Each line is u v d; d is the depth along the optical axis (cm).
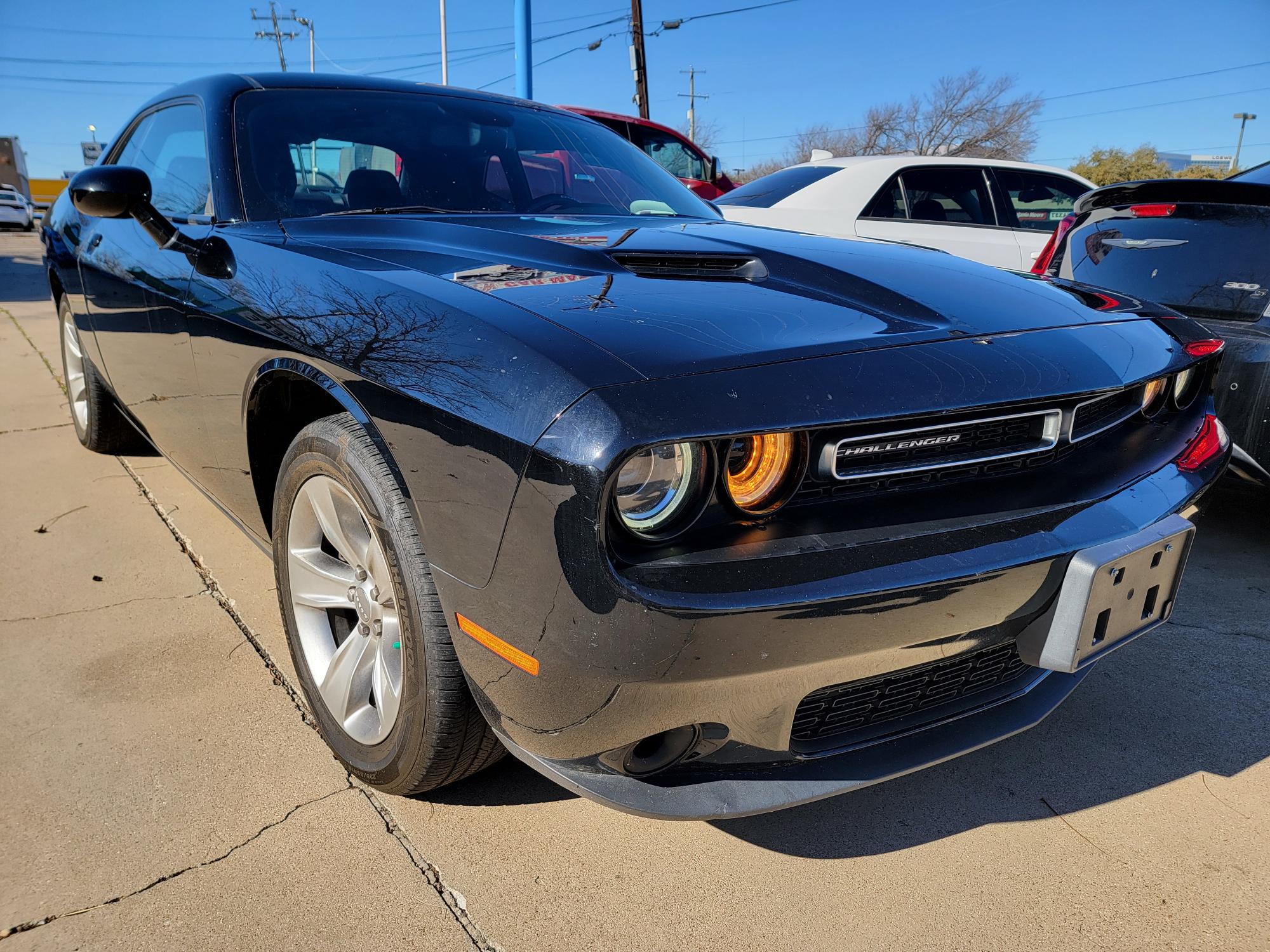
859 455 128
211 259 197
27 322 761
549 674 119
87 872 148
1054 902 150
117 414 350
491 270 156
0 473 353
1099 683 221
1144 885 154
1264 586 278
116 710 193
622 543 113
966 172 565
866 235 548
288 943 135
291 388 176
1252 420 270
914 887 152
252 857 153
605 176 263
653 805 130
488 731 151
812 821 169
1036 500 141
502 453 116
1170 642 242
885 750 144
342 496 160
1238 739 199
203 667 212
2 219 2430
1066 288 190
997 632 138
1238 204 282
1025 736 199
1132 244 307
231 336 183
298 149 225
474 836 161
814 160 634
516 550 117
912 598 122
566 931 140
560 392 112
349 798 169
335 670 172
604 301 138
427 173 233
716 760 135
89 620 233
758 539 120
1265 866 160
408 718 149
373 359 140
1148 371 157
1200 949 141
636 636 111
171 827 159
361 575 162
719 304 143
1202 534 322
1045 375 142
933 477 138
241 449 195
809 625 117
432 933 139
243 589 253
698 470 114
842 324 141
